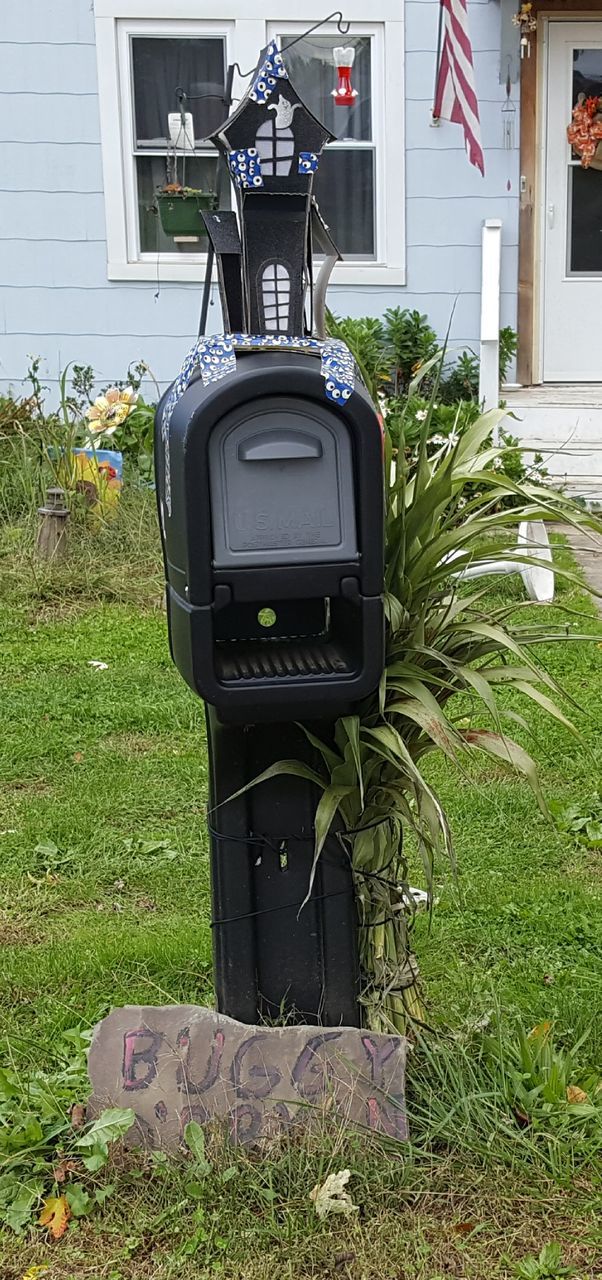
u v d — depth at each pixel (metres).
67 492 7.68
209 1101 2.65
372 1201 2.54
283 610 2.68
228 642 2.68
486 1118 2.69
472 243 9.58
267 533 2.32
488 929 3.62
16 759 4.89
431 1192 2.56
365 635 2.39
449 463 2.53
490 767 4.74
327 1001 2.75
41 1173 2.63
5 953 3.53
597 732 5.05
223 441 2.29
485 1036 2.89
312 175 2.38
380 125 9.40
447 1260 2.42
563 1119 2.69
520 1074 2.80
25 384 9.77
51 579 7.14
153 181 9.54
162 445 2.56
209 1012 2.67
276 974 2.74
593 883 3.90
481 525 2.62
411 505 2.59
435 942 3.52
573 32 9.34
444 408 7.94
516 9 9.15
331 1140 2.61
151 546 7.61
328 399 2.28
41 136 9.38
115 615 6.86
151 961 3.44
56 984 3.37
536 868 4.00
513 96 9.33
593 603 6.70
